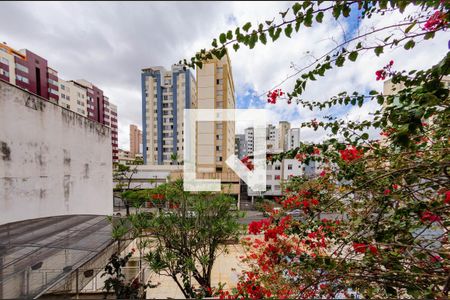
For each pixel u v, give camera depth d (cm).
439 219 157
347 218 238
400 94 142
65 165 673
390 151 192
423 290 135
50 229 447
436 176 149
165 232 305
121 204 1817
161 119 3081
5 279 255
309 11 134
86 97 3791
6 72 2500
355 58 151
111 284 260
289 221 251
